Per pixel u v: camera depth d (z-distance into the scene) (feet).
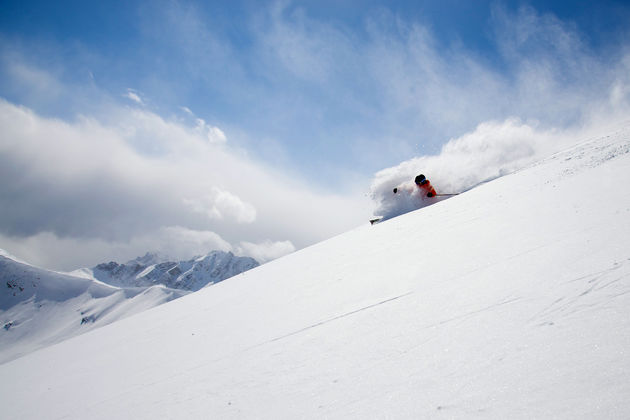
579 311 7.79
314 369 9.93
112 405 12.71
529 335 7.57
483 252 14.70
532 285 9.93
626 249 10.00
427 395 6.86
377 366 8.77
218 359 13.74
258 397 9.45
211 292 33.99
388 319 11.47
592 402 5.25
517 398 5.88
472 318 9.34
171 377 13.57
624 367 5.70
